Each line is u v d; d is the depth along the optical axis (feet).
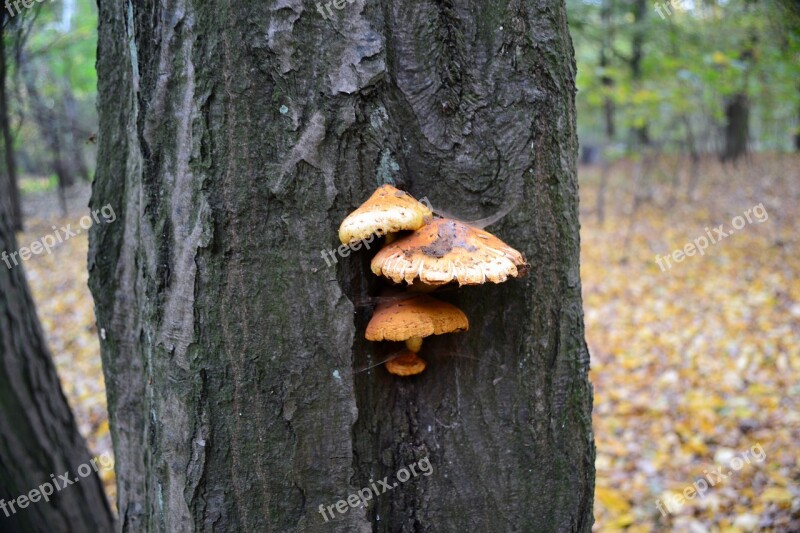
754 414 4.56
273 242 1.88
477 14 1.96
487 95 1.97
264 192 1.87
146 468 2.11
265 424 1.91
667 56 7.41
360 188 1.91
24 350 3.04
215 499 1.92
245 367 1.89
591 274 8.86
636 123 9.01
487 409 2.04
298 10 1.84
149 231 1.92
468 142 1.97
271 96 1.86
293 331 1.90
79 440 3.33
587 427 2.11
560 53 1.99
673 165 16.74
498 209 1.99
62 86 9.07
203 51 1.83
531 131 1.98
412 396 2.06
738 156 16.39
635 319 6.94
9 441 2.98
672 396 5.08
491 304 2.03
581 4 7.35
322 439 1.94
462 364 2.05
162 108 1.87
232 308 1.88
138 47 1.88
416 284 1.98
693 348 5.90
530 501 2.06
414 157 1.97
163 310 1.92
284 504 1.94
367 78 1.88
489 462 2.04
